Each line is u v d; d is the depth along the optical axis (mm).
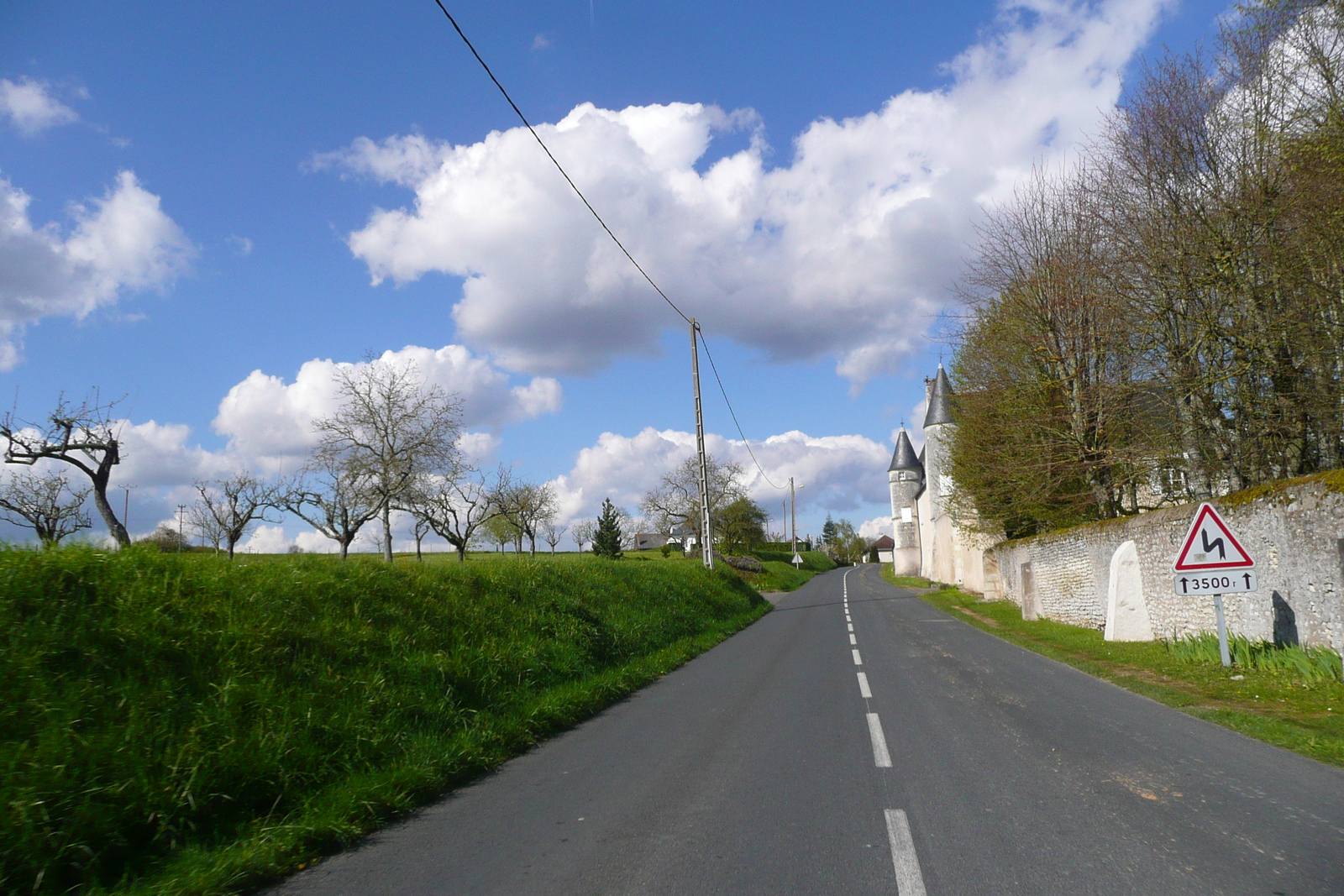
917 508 61156
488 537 56844
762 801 5656
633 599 17938
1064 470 23562
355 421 33125
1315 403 15883
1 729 4832
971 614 23984
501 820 5496
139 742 5250
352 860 4809
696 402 29562
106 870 4480
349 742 6520
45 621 5871
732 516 68688
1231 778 5859
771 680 11766
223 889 4316
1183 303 18422
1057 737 7367
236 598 7512
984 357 26234
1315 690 8977
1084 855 4383
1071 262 22875
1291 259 15742
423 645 9039
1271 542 11305
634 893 4105
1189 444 19344
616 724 8922
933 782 5996
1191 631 13617
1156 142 18484
